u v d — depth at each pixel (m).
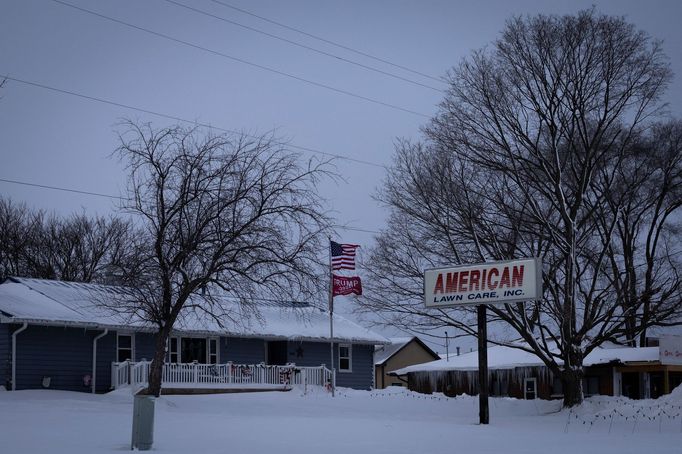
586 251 34.16
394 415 31.48
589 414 31.05
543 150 35.06
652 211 44.09
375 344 49.19
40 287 38.94
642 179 37.94
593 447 17.77
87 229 62.16
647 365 40.25
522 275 25.25
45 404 26.50
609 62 32.97
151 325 36.84
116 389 36.25
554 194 34.47
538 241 33.66
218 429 20.23
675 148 40.59
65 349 35.88
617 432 24.75
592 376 43.00
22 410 23.66
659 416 29.20
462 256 32.66
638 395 41.72
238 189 29.33
